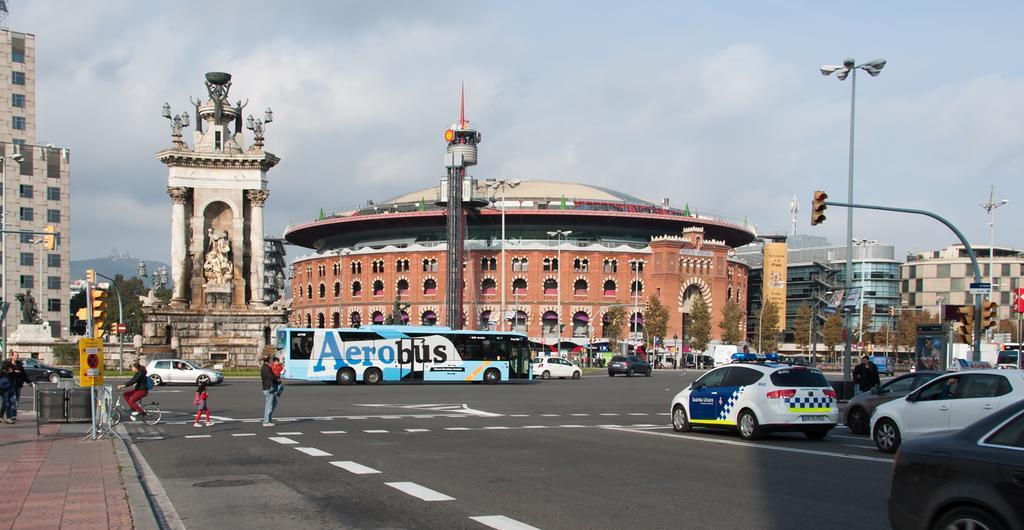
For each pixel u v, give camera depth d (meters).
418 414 36.03
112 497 15.14
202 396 30.25
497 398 48.69
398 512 14.35
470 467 19.75
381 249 153.62
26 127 152.38
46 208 151.12
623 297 149.50
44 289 149.88
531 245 148.62
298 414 35.66
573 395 52.72
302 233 168.75
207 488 16.83
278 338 67.00
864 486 17.36
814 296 178.62
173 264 80.06
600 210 155.12
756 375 27.06
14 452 22.08
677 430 29.34
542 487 16.92
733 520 13.79
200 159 80.56
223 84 82.62
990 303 41.62
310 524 13.45
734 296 162.12
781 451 23.70
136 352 82.25
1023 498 9.12
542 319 148.12
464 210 141.88
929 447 10.16
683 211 164.38
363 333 66.56
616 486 17.09
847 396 43.41
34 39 153.75
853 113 46.94
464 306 148.62
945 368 47.22
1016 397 21.59
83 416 27.09
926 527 9.98
